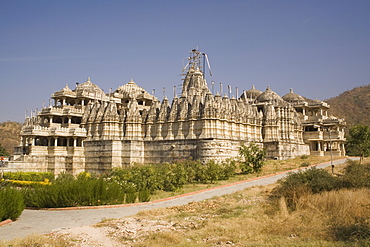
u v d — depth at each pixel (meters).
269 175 59.12
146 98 103.88
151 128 81.88
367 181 38.53
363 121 185.50
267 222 29.08
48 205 37.81
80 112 91.12
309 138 103.75
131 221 29.31
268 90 106.88
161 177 52.47
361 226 25.69
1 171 70.75
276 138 89.06
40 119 96.50
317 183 38.06
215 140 71.69
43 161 78.12
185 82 104.06
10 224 29.56
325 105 113.06
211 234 25.69
